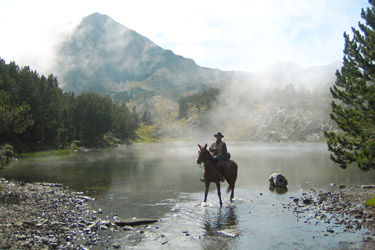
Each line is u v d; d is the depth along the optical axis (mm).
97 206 15352
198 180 25250
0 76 56250
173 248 9516
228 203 16078
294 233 10938
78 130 98250
